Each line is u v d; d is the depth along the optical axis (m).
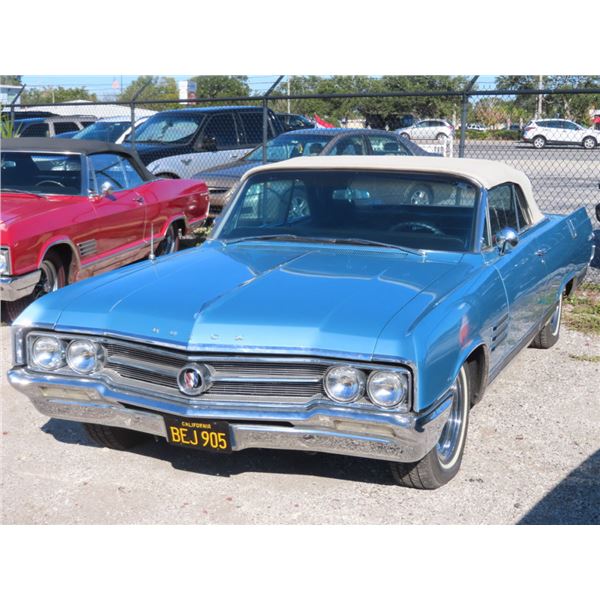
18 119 19.81
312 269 4.33
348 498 4.09
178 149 13.91
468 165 5.14
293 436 3.67
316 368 3.61
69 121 19.92
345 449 3.64
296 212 5.07
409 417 3.47
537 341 6.60
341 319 3.65
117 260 8.42
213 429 3.71
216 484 4.25
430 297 3.91
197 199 10.07
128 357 3.92
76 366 4.00
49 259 7.41
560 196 18.33
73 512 3.95
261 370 3.66
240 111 14.77
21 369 4.12
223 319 3.72
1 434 4.91
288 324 3.64
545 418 5.14
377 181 4.96
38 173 8.19
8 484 4.25
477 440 4.80
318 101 36.34
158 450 4.68
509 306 4.71
